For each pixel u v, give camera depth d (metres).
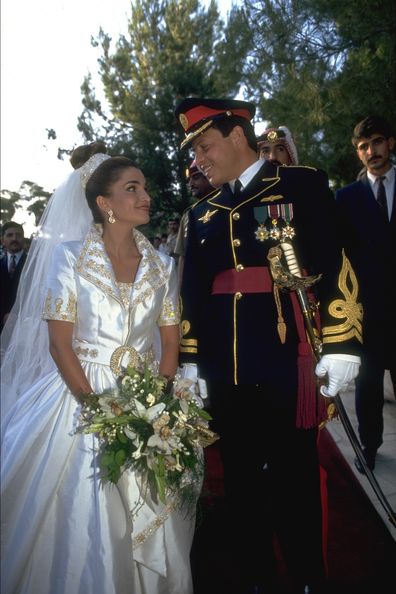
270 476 2.51
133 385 2.28
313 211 2.42
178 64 24.09
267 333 2.39
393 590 2.62
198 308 2.59
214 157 2.49
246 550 2.57
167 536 2.41
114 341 2.43
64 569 2.19
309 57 8.52
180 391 2.31
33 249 2.82
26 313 2.75
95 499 2.25
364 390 3.71
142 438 2.18
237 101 2.51
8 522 2.36
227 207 2.52
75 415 2.40
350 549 2.98
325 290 2.37
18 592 2.27
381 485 3.63
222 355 2.45
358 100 7.98
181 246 3.33
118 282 2.49
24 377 2.74
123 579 2.21
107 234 2.54
